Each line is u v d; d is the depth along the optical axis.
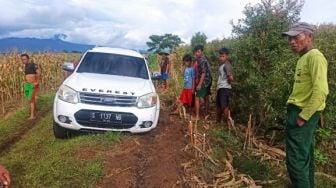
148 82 7.54
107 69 7.81
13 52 16.48
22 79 15.35
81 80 6.95
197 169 5.58
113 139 6.44
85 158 5.80
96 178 5.20
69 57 24.08
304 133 4.59
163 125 8.09
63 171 5.43
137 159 5.88
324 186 5.70
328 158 6.77
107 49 8.62
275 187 5.44
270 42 7.97
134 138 6.69
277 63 7.34
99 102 6.59
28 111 11.40
